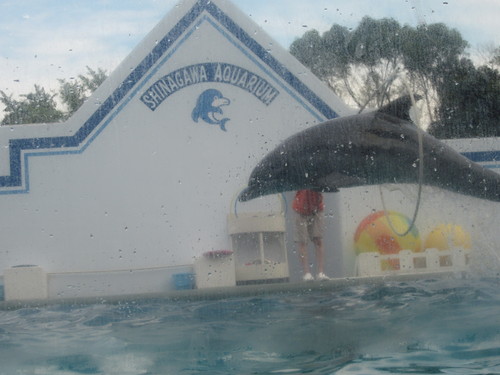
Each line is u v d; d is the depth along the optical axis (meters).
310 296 5.34
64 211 7.53
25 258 7.48
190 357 3.34
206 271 6.89
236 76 7.72
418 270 6.82
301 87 7.77
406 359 3.05
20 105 8.20
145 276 7.40
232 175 7.65
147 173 7.61
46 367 3.31
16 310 5.62
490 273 6.36
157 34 7.69
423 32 8.43
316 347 3.42
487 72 8.41
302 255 6.96
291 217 7.36
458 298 4.72
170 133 7.65
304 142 6.58
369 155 6.48
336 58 8.38
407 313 4.24
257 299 5.41
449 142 7.99
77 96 8.24
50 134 7.52
